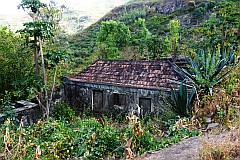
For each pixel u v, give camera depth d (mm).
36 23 7992
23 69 9188
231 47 11664
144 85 9055
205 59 8164
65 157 4953
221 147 3453
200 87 7113
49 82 9805
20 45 9125
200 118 6090
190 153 3957
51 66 9117
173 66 9320
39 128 6418
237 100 6430
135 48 20312
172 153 4215
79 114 9867
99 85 9953
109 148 5020
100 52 19156
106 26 20562
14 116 7430
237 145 3557
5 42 8789
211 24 14203
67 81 10680
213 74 7156
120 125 7855
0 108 7816
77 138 5305
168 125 6344
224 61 7570
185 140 4879
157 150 4672
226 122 5379
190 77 7805
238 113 5410
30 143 5426
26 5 8250
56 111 9359
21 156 4883
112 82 9781
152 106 8773
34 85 8844
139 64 10125
